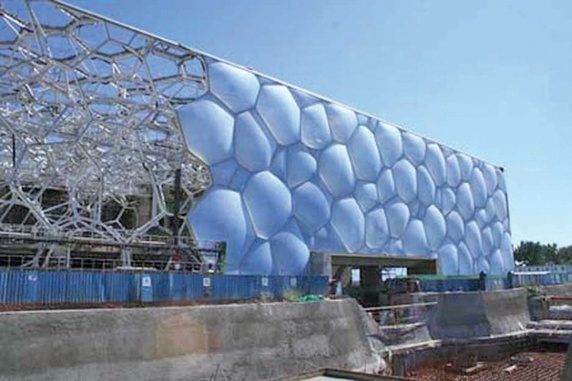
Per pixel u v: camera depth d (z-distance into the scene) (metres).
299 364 22.80
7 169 44.69
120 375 16.77
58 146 40.38
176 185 36.44
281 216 35.81
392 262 47.78
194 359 18.97
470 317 35.69
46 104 39.09
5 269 17.91
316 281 29.83
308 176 38.91
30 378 14.88
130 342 17.33
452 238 53.09
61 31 32.66
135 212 51.62
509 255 64.94
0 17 31.06
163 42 33.75
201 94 34.66
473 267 55.59
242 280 25.09
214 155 33.50
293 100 39.97
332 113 42.94
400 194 47.53
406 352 29.38
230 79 36.03
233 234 32.75
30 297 18.25
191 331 19.22
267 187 35.56
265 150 36.31
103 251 31.11
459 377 27.97
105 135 40.00
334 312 25.83
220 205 32.72
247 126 35.72
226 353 20.12
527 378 27.73
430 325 33.44
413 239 47.66
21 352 14.88
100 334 16.67
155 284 21.62
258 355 21.25
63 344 15.77
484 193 61.78
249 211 34.19
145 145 40.19
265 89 38.22
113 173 45.72
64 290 19.06
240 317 21.14
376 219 43.88
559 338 37.03
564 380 11.97
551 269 68.12
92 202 48.22
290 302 24.11
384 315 31.59
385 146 47.53
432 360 31.09
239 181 34.28
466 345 33.38
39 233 31.62
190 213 31.73
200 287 23.19
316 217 38.28
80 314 16.42
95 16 31.34
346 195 41.59
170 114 36.72
